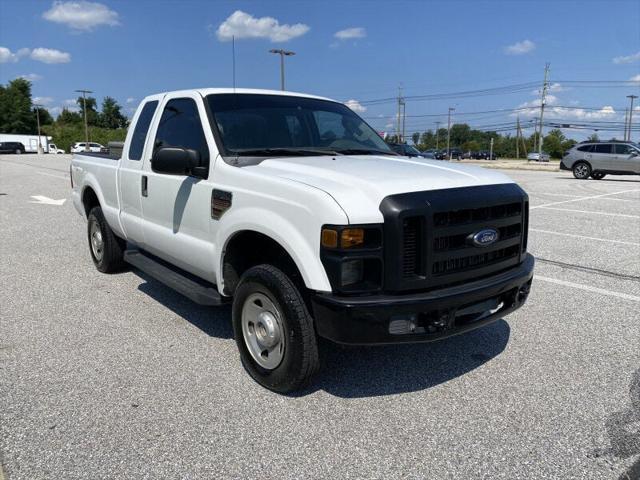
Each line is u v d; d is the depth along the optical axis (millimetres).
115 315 5152
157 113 5086
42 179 21031
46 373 3912
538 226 10289
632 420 3328
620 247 8312
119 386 3729
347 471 2846
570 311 5312
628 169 23766
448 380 3859
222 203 3918
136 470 2838
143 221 5203
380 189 3244
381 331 3154
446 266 3361
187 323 4957
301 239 3287
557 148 116250
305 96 5223
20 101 99375
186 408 3449
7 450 2990
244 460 2928
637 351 4359
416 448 3047
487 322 3629
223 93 4637
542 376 3920
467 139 133750
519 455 2986
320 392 3678
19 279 6352
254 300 3725
